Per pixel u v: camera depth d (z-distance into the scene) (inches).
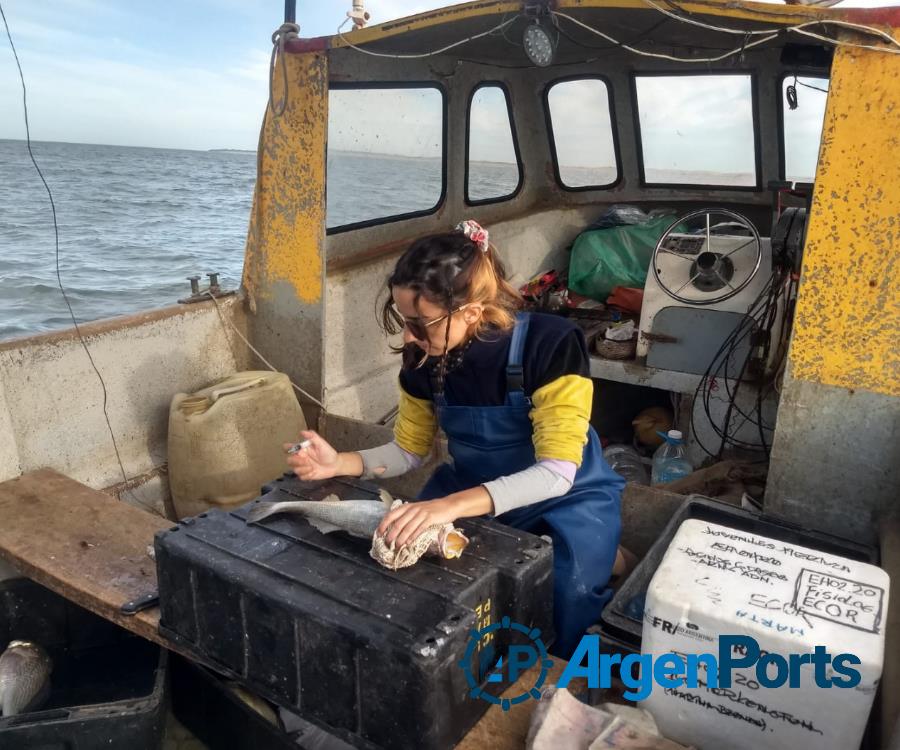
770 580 63.5
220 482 123.8
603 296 204.2
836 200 93.0
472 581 66.0
